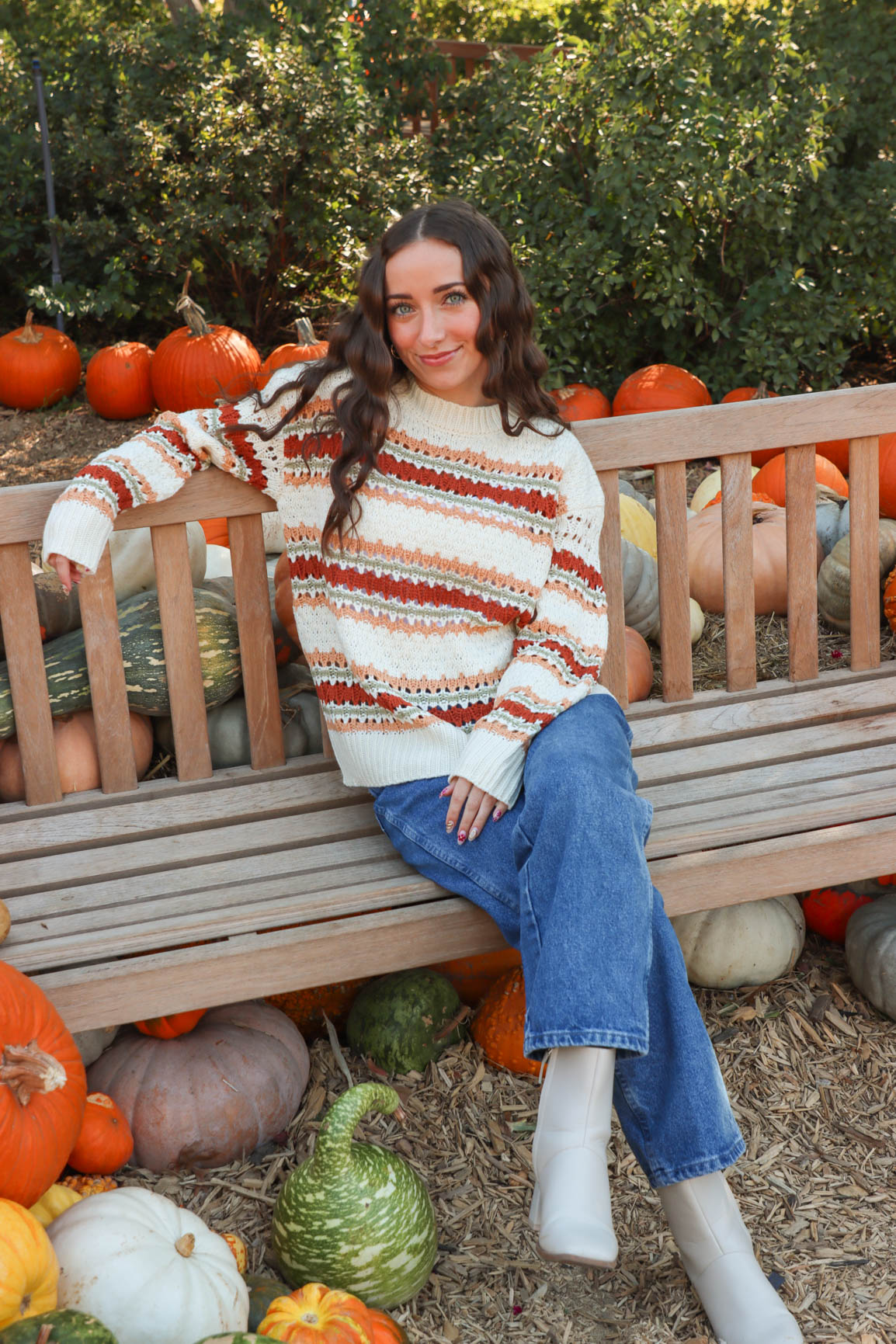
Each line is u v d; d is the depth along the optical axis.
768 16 6.10
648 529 3.67
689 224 5.86
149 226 6.69
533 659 2.14
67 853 2.33
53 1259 1.67
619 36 5.83
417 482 2.14
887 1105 2.40
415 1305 1.98
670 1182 1.86
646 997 1.76
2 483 5.38
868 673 2.93
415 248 1.98
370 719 2.18
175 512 2.38
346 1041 2.55
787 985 2.73
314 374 2.14
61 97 7.17
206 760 2.55
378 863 2.28
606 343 6.12
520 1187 2.21
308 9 7.38
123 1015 2.06
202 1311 1.75
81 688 2.54
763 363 5.79
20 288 7.38
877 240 5.93
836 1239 2.10
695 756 2.62
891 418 2.77
